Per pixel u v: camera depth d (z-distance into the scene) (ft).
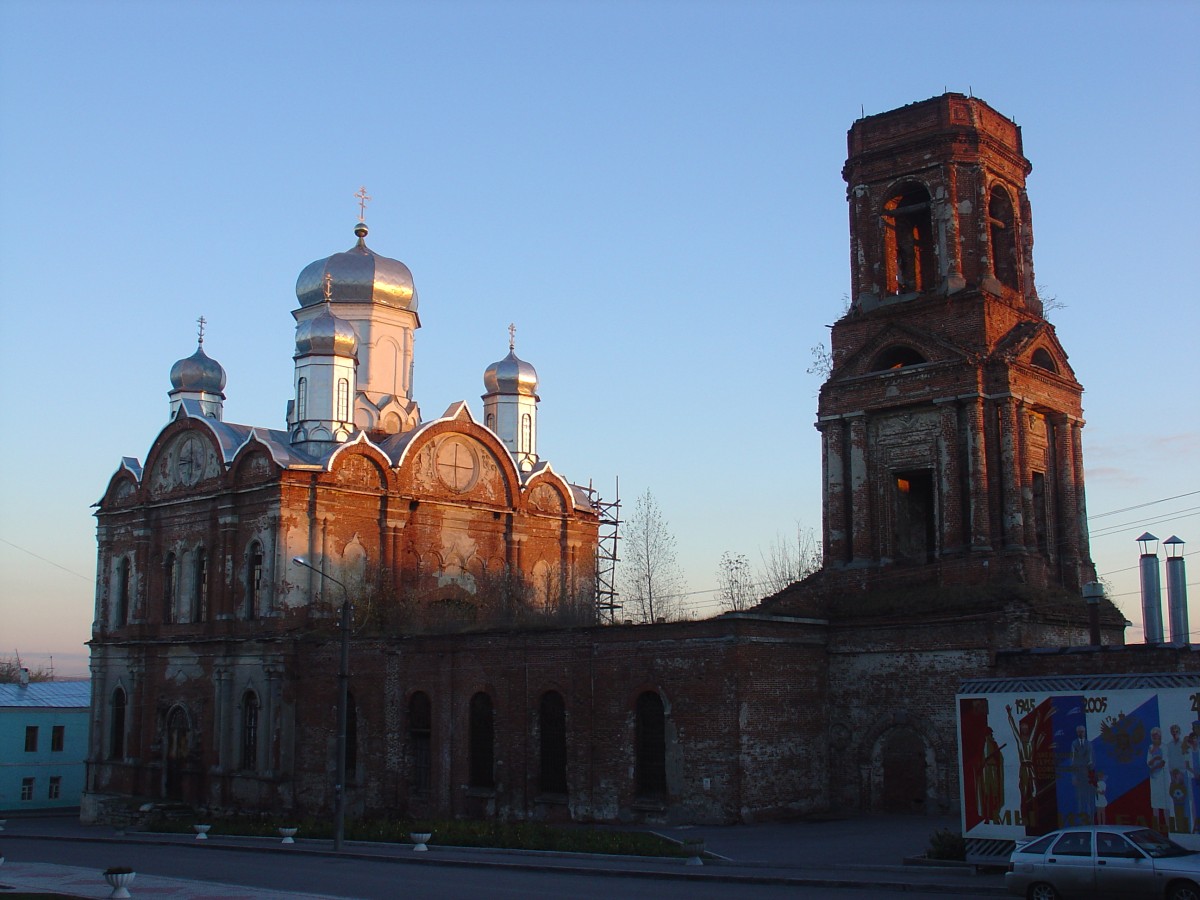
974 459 135.85
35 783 257.75
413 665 157.17
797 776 129.49
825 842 108.47
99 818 200.13
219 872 105.09
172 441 202.59
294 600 176.24
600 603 210.79
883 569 140.97
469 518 198.08
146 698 198.08
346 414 192.85
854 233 152.56
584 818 135.03
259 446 182.70
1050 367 146.92
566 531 212.43
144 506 203.92
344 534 182.80
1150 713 84.99
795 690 131.13
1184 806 82.84
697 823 125.18
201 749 185.88
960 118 147.02
